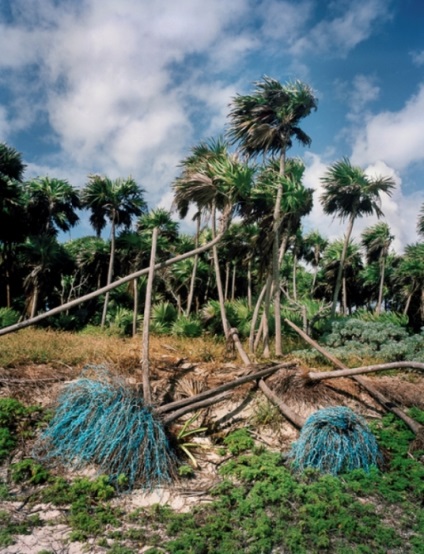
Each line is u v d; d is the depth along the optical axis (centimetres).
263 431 574
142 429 457
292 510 391
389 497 419
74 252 2461
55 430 470
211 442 548
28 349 714
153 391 613
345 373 631
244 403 629
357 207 1452
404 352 941
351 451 478
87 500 389
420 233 1925
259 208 1105
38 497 389
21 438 474
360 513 387
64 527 351
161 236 2081
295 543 340
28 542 328
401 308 2248
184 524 363
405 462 488
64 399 501
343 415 491
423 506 416
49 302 2703
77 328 1912
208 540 342
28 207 2178
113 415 458
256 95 1132
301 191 1044
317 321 1326
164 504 404
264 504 400
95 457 445
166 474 443
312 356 888
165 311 1831
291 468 474
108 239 2270
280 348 990
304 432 493
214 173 888
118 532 347
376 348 980
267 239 1082
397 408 605
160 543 337
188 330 1472
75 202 2256
